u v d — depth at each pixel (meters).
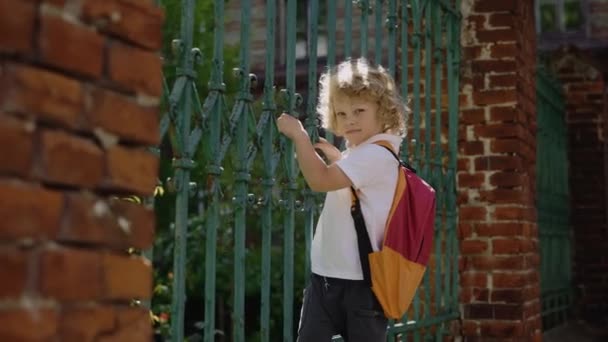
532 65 7.02
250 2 3.59
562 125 10.54
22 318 1.55
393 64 5.14
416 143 5.46
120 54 1.83
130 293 1.83
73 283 1.66
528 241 6.54
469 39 6.46
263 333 3.64
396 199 3.35
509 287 6.25
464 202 6.40
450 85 6.29
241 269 3.47
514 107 6.34
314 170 3.18
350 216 3.39
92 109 1.75
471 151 6.41
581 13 12.55
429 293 5.62
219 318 9.56
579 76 10.72
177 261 3.03
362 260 3.33
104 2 1.78
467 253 6.36
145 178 1.90
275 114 3.76
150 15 1.93
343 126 3.44
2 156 1.53
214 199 3.26
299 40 13.60
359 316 3.36
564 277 10.34
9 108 1.55
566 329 9.94
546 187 9.50
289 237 3.91
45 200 1.61
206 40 8.82
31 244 1.59
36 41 1.61
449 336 6.31
